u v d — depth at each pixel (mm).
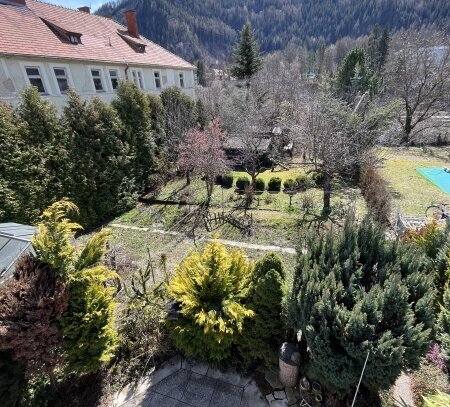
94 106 12961
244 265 5840
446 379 4602
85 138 12273
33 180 10453
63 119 11859
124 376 5188
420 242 5855
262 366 5109
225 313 4844
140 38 23422
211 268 5215
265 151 18641
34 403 4590
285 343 4719
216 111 26281
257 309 4738
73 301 4406
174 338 5148
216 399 4734
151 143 16125
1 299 3697
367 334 3562
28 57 12625
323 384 4316
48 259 4113
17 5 15062
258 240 10734
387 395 4398
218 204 14297
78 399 4820
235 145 20078
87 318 4441
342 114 14742
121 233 11875
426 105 24344
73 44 15703
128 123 14859
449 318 4184
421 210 12453
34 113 10695
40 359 4039
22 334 3609
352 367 3670
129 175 14594
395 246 4562
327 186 12875
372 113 16609
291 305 4336
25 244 5988
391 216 11500
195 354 5113
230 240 10891
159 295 5914
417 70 23047
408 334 3527
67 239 4371
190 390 4902
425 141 23453
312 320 3867
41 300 3709
